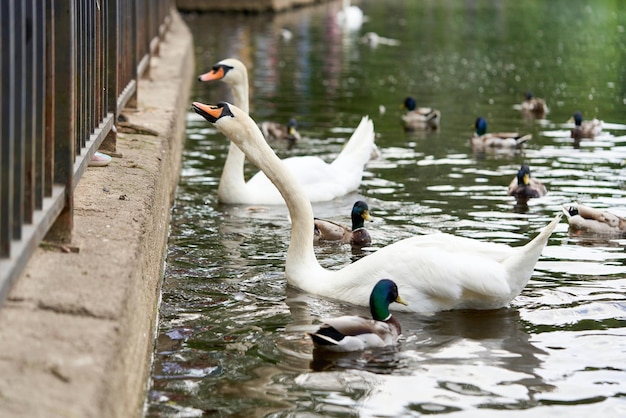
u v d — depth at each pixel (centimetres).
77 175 817
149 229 858
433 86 2673
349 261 1073
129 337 621
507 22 4800
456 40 3950
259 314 877
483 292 866
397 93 2533
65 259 694
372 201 1371
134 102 1470
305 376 729
